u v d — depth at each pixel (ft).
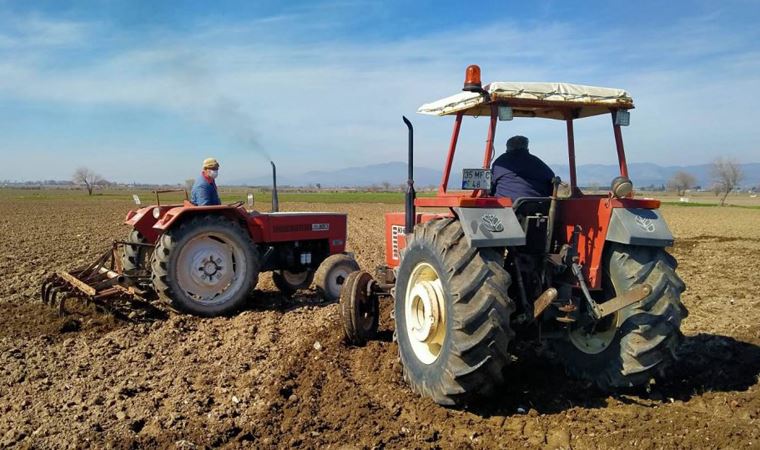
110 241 54.34
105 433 12.89
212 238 24.41
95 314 23.29
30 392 15.38
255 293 29.32
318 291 27.04
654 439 12.11
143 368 17.31
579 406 14.02
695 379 15.80
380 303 25.59
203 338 20.59
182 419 13.66
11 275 33.71
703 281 32.96
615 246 14.28
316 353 18.38
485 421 13.38
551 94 13.79
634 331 13.74
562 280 14.78
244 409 14.28
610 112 14.88
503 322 12.59
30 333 20.84
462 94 15.43
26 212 111.34
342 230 29.58
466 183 13.78
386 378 15.97
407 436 12.69
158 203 27.25
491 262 13.03
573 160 16.99
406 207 16.83
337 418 13.61
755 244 54.54
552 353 17.67
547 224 14.66
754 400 14.02
